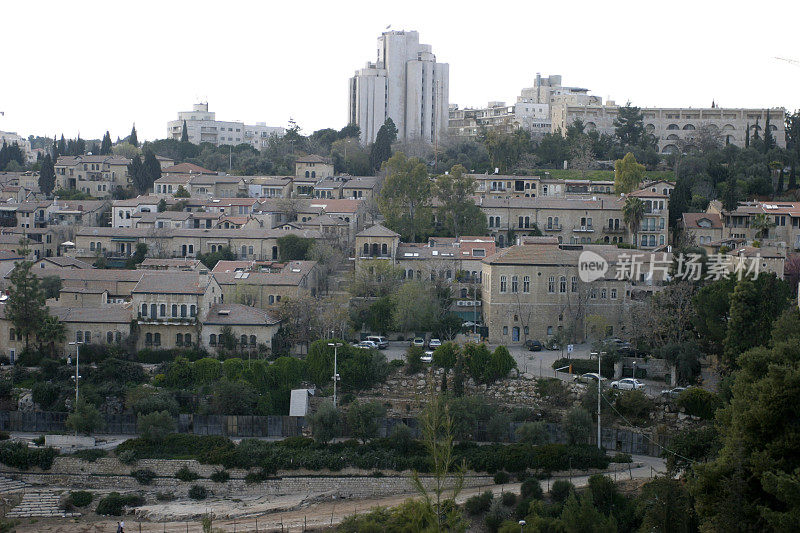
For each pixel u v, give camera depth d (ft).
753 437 361.51
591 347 644.69
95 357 639.76
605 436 532.32
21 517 490.49
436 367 607.78
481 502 460.96
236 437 561.43
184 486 522.88
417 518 344.90
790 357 388.16
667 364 590.14
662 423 536.42
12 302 634.43
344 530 436.35
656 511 406.41
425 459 513.04
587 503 409.90
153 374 617.21
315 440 538.06
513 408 564.71
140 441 541.34
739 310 542.16
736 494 352.90
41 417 570.87
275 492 519.19
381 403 569.23
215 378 600.80
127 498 508.12
